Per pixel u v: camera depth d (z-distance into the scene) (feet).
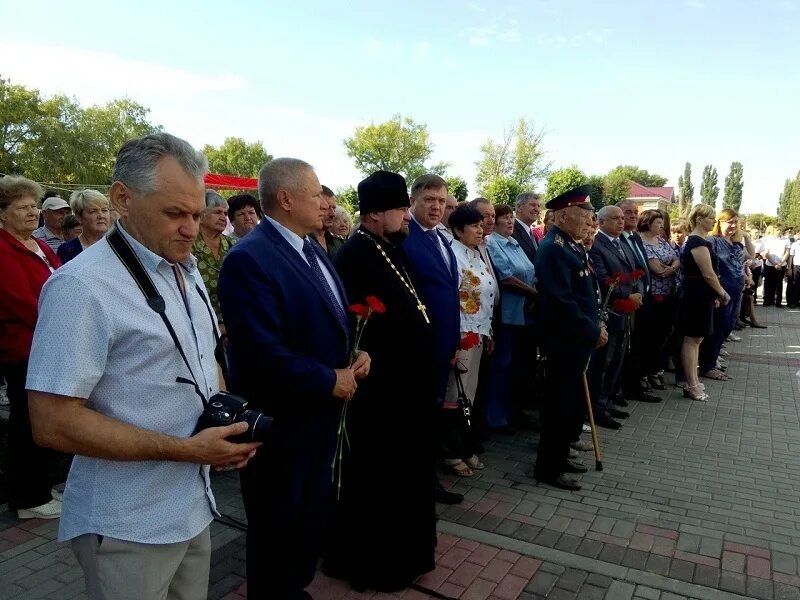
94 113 138.31
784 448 15.83
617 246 17.80
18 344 10.85
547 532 11.13
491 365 15.97
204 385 5.46
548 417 13.10
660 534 11.12
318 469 7.71
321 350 7.56
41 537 10.75
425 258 11.63
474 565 9.97
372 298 8.18
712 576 9.73
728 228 23.94
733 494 12.96
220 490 13.04
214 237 13.84
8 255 10.85
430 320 9.63
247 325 7.02
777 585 9.50
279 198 7.54
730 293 22.97
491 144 141.49
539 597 9.09
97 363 4.67
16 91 109.91
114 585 4.96
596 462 14.20
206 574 6.00
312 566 8.00
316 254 8.21
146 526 4.99
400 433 9.04
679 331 20.81
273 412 7.31
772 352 28.94
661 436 16.71
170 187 4.88
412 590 9.25
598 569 9.86
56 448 4.57
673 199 206.59
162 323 5.00
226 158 232.73
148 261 5.05
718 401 20.35
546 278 12.84
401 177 9.52
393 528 9.05
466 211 14.03
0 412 15.71
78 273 4.65
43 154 118.83
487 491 12.98
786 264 46.09
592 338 12.57
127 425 4.75
